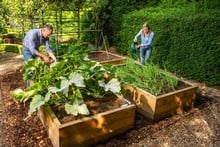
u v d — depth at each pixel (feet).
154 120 12.10
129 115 10.69
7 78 17.44
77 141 9.48
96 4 25.26
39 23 22.72
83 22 29.63
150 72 14.33
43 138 10.28
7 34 31.14
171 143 10.46
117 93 11.84
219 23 17.06
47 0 21.84
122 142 10.30
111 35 30.22
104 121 9.92
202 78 18.75
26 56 14.56
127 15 25.99
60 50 21.09
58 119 9.57
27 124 11.34
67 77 11.02
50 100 10.62
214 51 17.58
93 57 21.24
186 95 13.05
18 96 13.32
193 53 19.03
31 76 13.08
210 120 12.47
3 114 12.23
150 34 18.31
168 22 20.57
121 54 27.73
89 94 11.48
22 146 9.73
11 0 21.65
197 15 18.67
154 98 11.71
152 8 26.09
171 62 21.08
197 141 10.68
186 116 12.81
